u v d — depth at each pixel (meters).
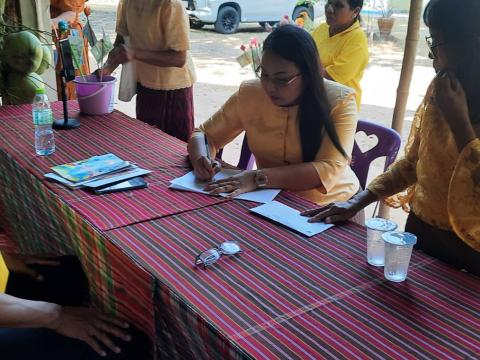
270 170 1.80
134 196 1.68
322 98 1.79
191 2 9.21
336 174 1.83
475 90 1.26
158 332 1.26
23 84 3.06
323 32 3.08
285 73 1.72
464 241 1.32
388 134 2.23
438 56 1.28
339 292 1.18
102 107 2.63
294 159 1.94
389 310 1.11
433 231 1.45
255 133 1.99
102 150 2.13
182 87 3.11
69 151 2.11
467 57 1.24
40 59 3.06
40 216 1.88
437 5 1.24
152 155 2.10
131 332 1.35
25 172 1.89
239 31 9.78
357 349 0.99
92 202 1.62
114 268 1.38
